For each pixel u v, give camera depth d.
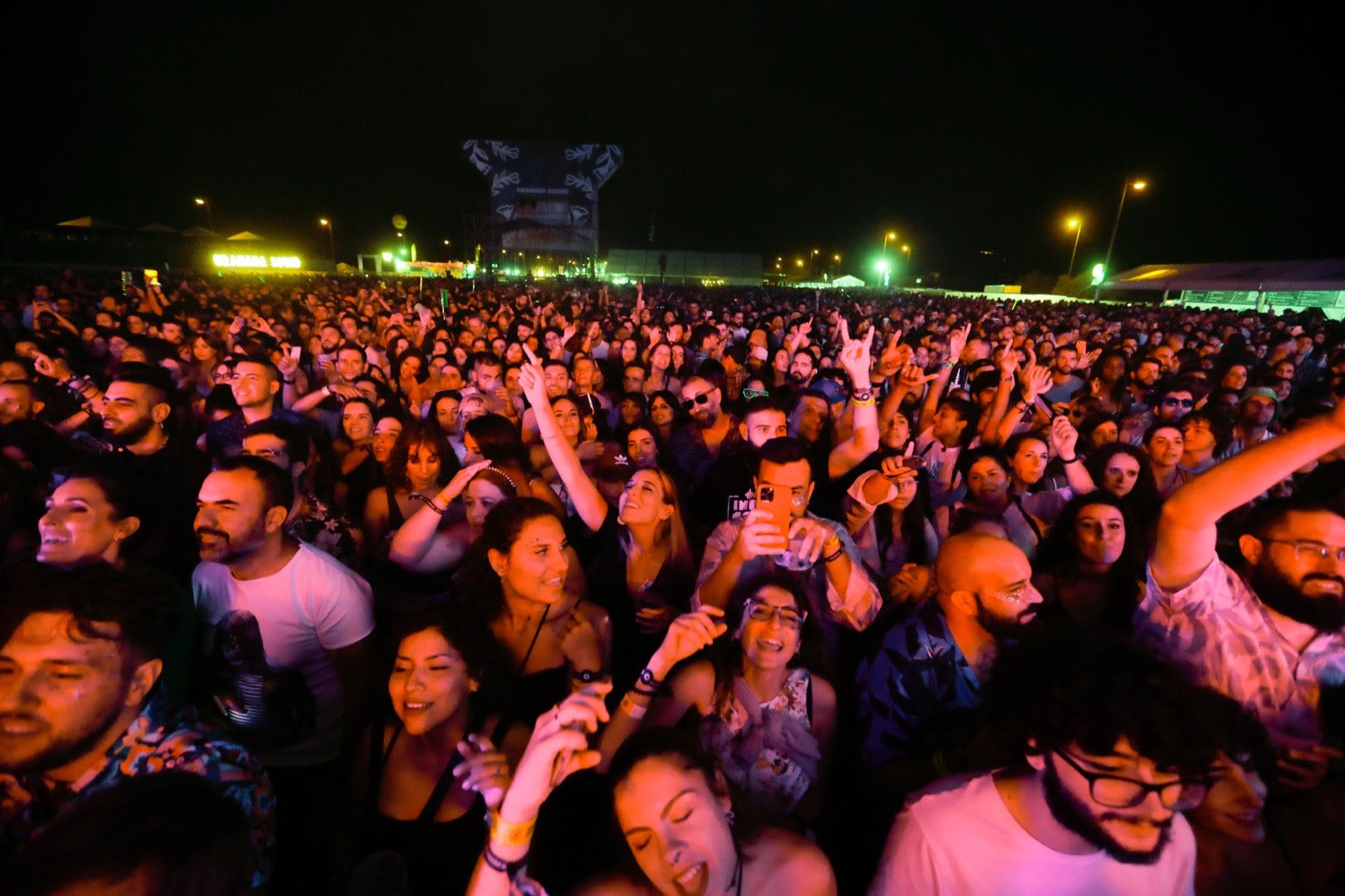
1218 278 34.75
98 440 3.50
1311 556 1.74
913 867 1.37
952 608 2.09
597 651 2.41
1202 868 1.52
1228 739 1.10
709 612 1.65
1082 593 2.68
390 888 1.62
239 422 4.14
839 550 2.42
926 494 4.04
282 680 2.29
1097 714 1.10
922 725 2.11
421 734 1.86
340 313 14.22
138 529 2.21
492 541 2.23
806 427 4.41
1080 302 35.12
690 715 2.03
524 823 1.24
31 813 1.34
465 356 8.09
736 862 1.37
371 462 4.08
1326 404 4.19
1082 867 1.25
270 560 2.21
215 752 1.43
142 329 8.52
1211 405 4.81
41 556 2.02
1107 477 3.40
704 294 36.09
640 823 1.29
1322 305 29.84
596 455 4.48
